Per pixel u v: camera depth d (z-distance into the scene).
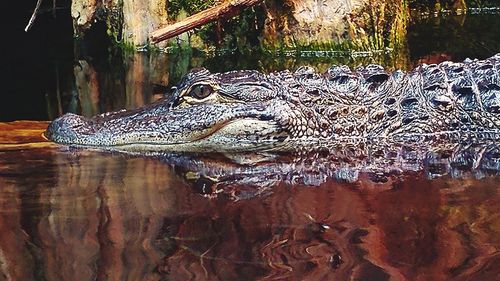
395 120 4.35
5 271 2.22
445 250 2.40
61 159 3.78
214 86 4.18
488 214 2.82
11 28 9.53
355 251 2.39
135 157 3.85
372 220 2.75
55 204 2.95
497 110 4.37
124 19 8.18
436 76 4.49
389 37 7.73
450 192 3.15
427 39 8.02
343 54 7.64
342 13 7.61
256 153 3.97
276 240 2.50
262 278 2.15
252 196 3.10
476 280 2.14
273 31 7.85
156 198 3.05
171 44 8.06
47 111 5.27
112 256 2.34
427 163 3.73
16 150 3.97
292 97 4.24
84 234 2.57
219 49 8.06
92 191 3.16
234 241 2.49
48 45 8.46
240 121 4.15
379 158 3.85
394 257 2.34
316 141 4.25
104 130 4.15
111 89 5.99
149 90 5.91
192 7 8.00
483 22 9.05
